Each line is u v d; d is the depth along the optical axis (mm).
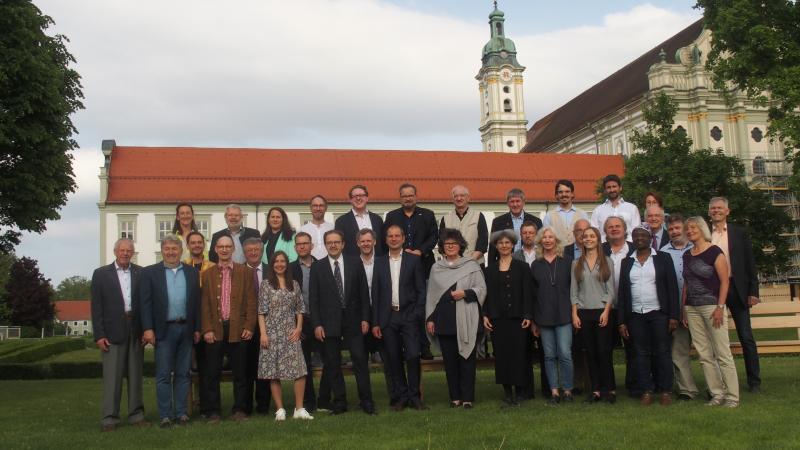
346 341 9828
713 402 9297
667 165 33750
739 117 55531
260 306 9578
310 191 57688
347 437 7812
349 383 13430
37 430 9398
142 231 54000
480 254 10977
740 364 13727
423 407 9820
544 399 10391
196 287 9648
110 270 9594
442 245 10047
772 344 12062
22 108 21953
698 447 6906
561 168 62938
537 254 10328
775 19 24531
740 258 10219
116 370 9461
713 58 26969
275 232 11703
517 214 11602
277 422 8992
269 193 56719
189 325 9539
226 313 9672
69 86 25859
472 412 9211
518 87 86250
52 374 21281
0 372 21016
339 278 9859
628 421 8219
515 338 9859
